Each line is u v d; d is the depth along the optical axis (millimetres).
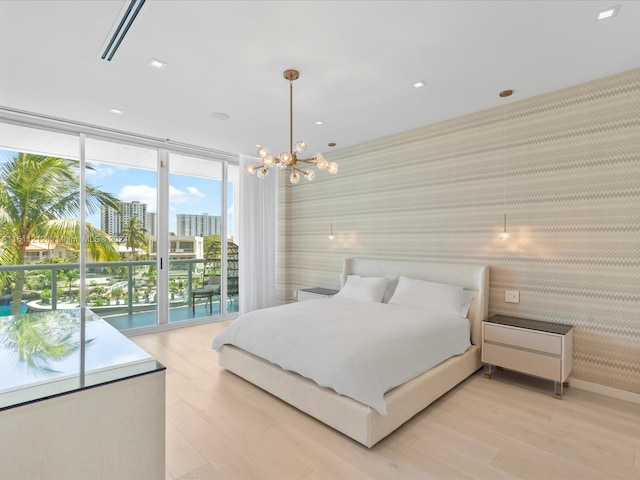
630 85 2637
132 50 2338
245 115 3551
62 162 4047
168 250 4672
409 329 2631
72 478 1023
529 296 3139
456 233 3666
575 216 2881
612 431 2186
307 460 1885
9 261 3814
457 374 2822
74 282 4043
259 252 5461
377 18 2006
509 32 2145
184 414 2373
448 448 1998
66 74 2662
